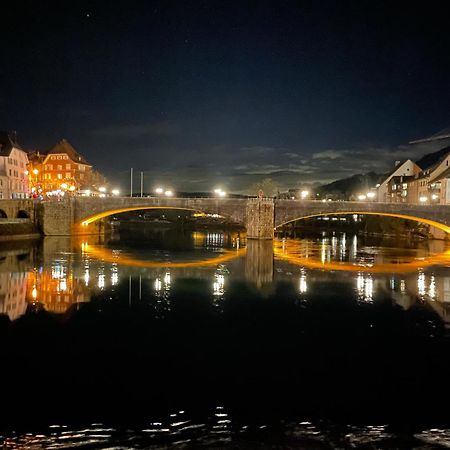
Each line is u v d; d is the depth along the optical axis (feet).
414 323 95.66
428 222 294.25
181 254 227.20
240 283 139.64
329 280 148.66
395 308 109.40
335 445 47.03
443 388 61.93
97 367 67.51
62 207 299.79
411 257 229.04
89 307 104.37
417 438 48.78
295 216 303.07
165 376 64.54
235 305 109.09
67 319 93.81
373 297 121.90
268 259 209.15
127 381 62.54
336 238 402.31
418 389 61.52
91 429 49.60
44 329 86.48
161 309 103.50
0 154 352.08
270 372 66.74
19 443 46.55
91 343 78.48
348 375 66.13
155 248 261.85
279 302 113.50
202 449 45.80
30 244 250.37
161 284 135.85
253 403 56.49
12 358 70.74
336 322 95.50
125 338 81.46
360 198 630.74
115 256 210.59
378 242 345.51
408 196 482.28
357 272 169.17
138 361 70.18
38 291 122.21
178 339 81.41
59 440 47.26
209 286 133.59
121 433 48.78
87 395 58.08
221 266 180.04
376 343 81.46
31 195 383.65
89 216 305.53
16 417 52.13
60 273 153.28
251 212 301.02
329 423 51.75
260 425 51.08
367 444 47.39
